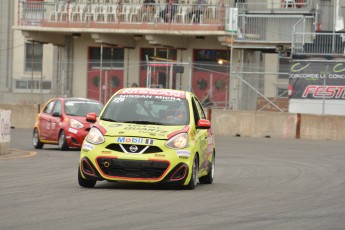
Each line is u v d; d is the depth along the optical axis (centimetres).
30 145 8962
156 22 12488
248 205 3897
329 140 10450
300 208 3838
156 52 13175
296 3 12488
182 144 4400
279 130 10806
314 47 11662
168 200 3991
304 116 10694
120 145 4362
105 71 13500
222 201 4028
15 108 12469
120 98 4781
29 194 4144
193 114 4703
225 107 12156
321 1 13112
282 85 12962
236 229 3128
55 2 13025
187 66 12875
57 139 8175
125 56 13412
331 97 10969
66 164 6238
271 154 8062
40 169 5738
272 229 3158
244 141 10050
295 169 6284
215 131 11112
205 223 3259
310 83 11056
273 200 4138
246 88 12325
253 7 12950
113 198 4009
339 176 5716
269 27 12350
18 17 13138
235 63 12612
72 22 12900
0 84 14538
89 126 8069
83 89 13588
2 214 3400
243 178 5447
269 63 13000
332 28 13050
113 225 3133
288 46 12150
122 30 12631
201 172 4766
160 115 4634
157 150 4359
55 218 3297
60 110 8269
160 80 12900
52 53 14200
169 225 3177
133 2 13050
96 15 12812
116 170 4347
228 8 12206
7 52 14562
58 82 13550
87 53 13588
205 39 12875
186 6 12406
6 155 7125
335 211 3762
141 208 3656
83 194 4159
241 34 12281
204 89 12800
